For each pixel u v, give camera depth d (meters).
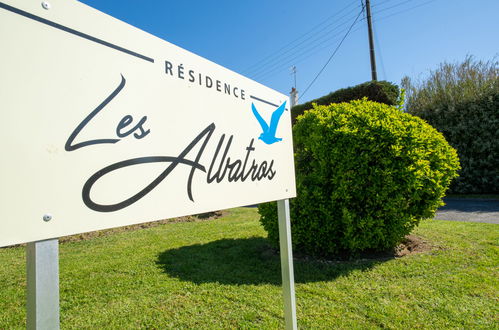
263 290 3.01
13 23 0.89
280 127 2.24
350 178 3.75
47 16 0.97
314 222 3.83
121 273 3.70
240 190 1.78
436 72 12.35
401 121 3.96
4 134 0.85
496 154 9.76
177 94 1.42
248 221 7.27
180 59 1.46
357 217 3.74
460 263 3.51
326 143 3.84
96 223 1.05
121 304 2.80
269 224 4.20
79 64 1.05
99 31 1.12
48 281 0.94
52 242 0.96
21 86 0.89
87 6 1.09
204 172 1.53
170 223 7.54
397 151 3.63
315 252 4.12
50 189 0.94
